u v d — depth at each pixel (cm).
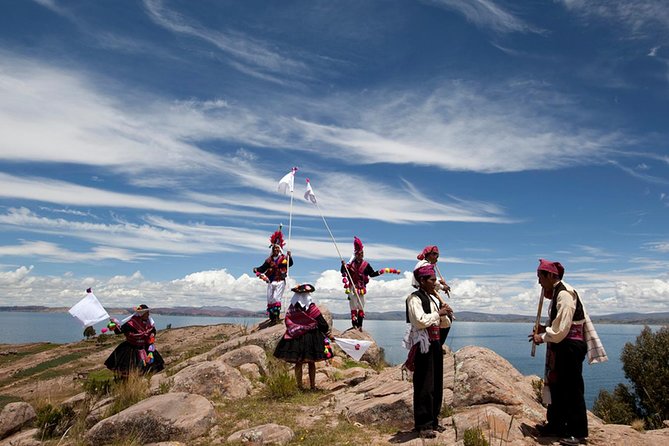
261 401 941
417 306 654
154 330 1170
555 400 629
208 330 2967
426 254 822
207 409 803
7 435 921
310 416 826
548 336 611
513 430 636
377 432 713
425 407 648
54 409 909
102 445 749
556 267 634
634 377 2656
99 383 1105
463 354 849
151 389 993
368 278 1560
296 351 1002
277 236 1728
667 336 2606
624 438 639
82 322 1045
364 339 1469
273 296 1697
